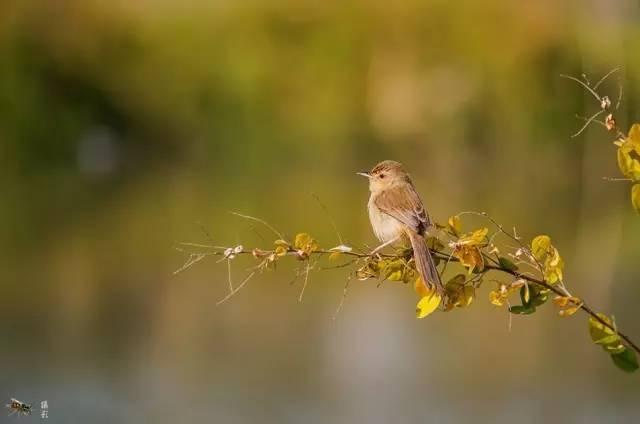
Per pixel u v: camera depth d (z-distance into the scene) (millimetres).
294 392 13180
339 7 34625
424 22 33781
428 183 29766
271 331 15641
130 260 19531
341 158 33688
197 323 16031
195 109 34062
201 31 34625
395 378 13625
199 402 12648
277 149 33969
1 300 17094
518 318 16391
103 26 33906
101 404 12414
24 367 13680
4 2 33094
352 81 34125
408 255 7207
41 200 25984
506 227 22719
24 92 32375
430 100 33094
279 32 34719
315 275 18812
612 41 32156
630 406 12898
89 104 33156
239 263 19547
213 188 27750
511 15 33062
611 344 6438
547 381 13664
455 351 14781
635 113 30734
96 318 16125
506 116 32250
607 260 19969
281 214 23359
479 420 12297
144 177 30484
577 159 30469
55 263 19469
